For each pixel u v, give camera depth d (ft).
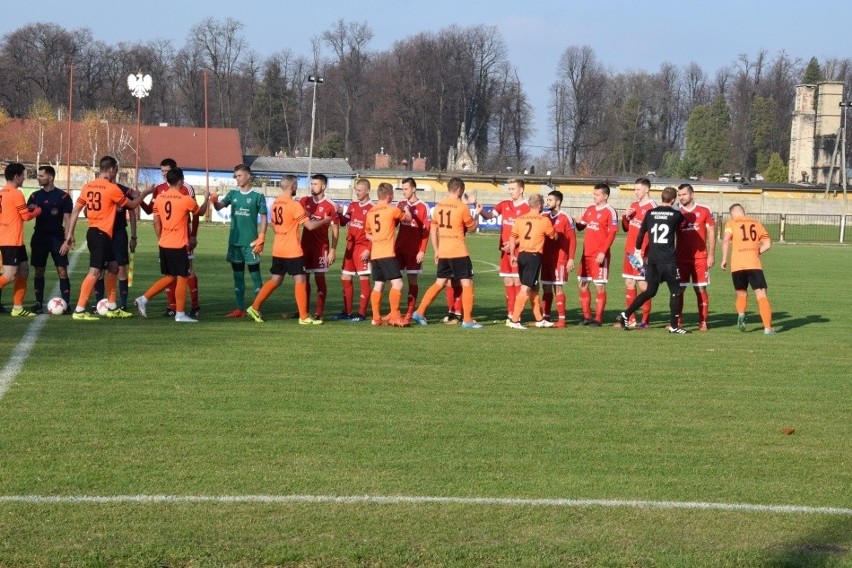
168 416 47.09
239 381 55.88
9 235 78.38
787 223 318.45
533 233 82.64
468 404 51.80
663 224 83.35
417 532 32.60
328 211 84.53
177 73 592.19
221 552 30.45
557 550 31.27
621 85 618.44
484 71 586.45
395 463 40.42
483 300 110.83
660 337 81.56
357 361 63.77
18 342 66.74
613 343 76.48
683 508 35.73
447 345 72.23
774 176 490.08
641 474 39.86
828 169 490.90
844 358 71.77
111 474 37.78
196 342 69.46
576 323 91.04
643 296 85.05
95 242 78.69
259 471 38.78
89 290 79.36
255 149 587.27
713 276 158.20
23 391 51.47
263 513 34.04
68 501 34.63
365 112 615.16
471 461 41.04
